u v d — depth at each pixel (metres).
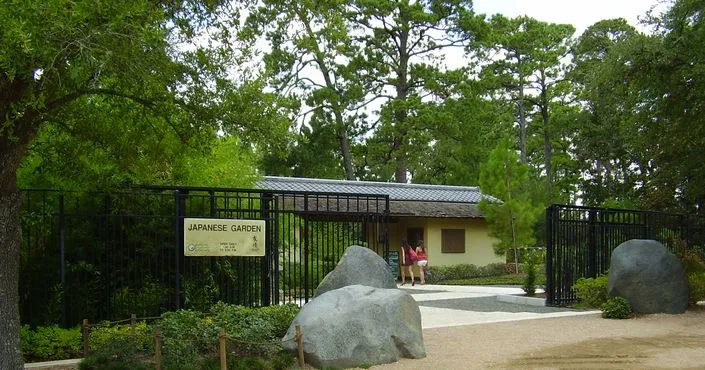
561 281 16.42
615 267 14.71
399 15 34.06
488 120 36.12
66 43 6.55
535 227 31.58
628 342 10.91
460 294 19.91
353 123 34.72
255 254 11.80
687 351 10.10
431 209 27.48
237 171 14.21
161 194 11.42
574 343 10.77
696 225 18.98
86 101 10.03
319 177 33.66
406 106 32.34
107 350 8.63
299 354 8.78
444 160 38.44
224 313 9.52
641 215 19.66
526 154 48.09
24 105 7.05
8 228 7.40
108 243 11.06
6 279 7.36
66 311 10.77
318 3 10.62
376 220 14.10
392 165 34.66
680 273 14.93
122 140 10.09
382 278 11.32
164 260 11.94
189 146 10.09
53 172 10.53
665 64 15.68
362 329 9.01
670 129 17.08
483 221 29.67
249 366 8.47
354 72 33.53
